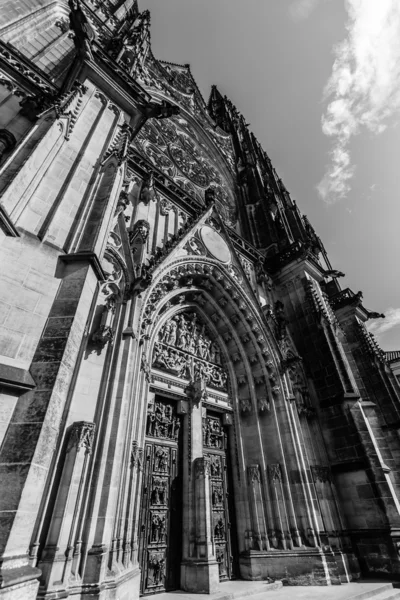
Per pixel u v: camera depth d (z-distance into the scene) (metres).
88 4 29.64
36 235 9.59
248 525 17.53
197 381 19.11
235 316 23.66
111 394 11.43
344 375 23.64
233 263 25.69
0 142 11.45
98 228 11.18
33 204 9.99
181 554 14.48
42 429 6.89
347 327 35.16
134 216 19.66
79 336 9.05
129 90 17.59
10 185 8.86
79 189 11.92
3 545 5.59
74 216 11.15
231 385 22.38
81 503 9.16
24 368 7.63
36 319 8.43
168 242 20.12
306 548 16.67
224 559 16.45
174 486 15.97
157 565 13.53
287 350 25.12
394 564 16.94
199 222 23.91
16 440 6.75
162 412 17.36
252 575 16.05
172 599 12.16
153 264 17.66
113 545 9.82
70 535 8.37
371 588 14.88
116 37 24.91
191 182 33.41
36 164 10.28
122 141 15.73
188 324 22.34
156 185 22.86
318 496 19.20
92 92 15.95
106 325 12.55
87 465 9.55
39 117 11.74
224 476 18.89
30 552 7.43
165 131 34.97
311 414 22.52
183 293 21.45
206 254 22.92
